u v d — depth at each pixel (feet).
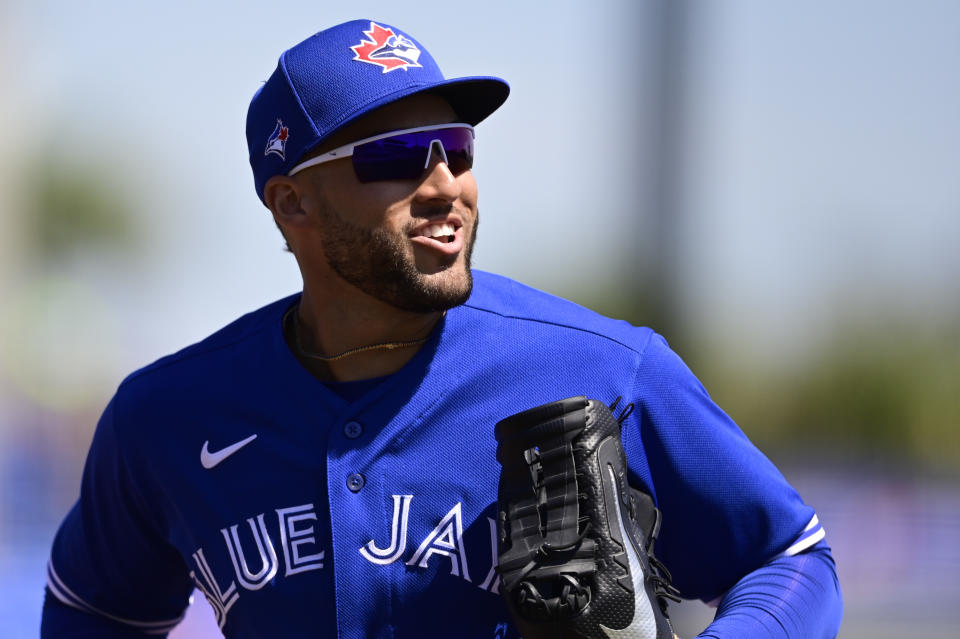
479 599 25.41
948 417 146.82
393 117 26.25
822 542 26.99
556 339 26.89
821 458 138.51
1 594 69.92
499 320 27.32
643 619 23.47
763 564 26.08
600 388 26.21
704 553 26.35
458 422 26.35
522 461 24.34
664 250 69.15
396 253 25.85
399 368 27.37
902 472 122.01
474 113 28.22
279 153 27.35
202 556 27.94
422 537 25.67
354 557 25.64
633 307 69.26
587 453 23.88
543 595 23.75
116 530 31.37
